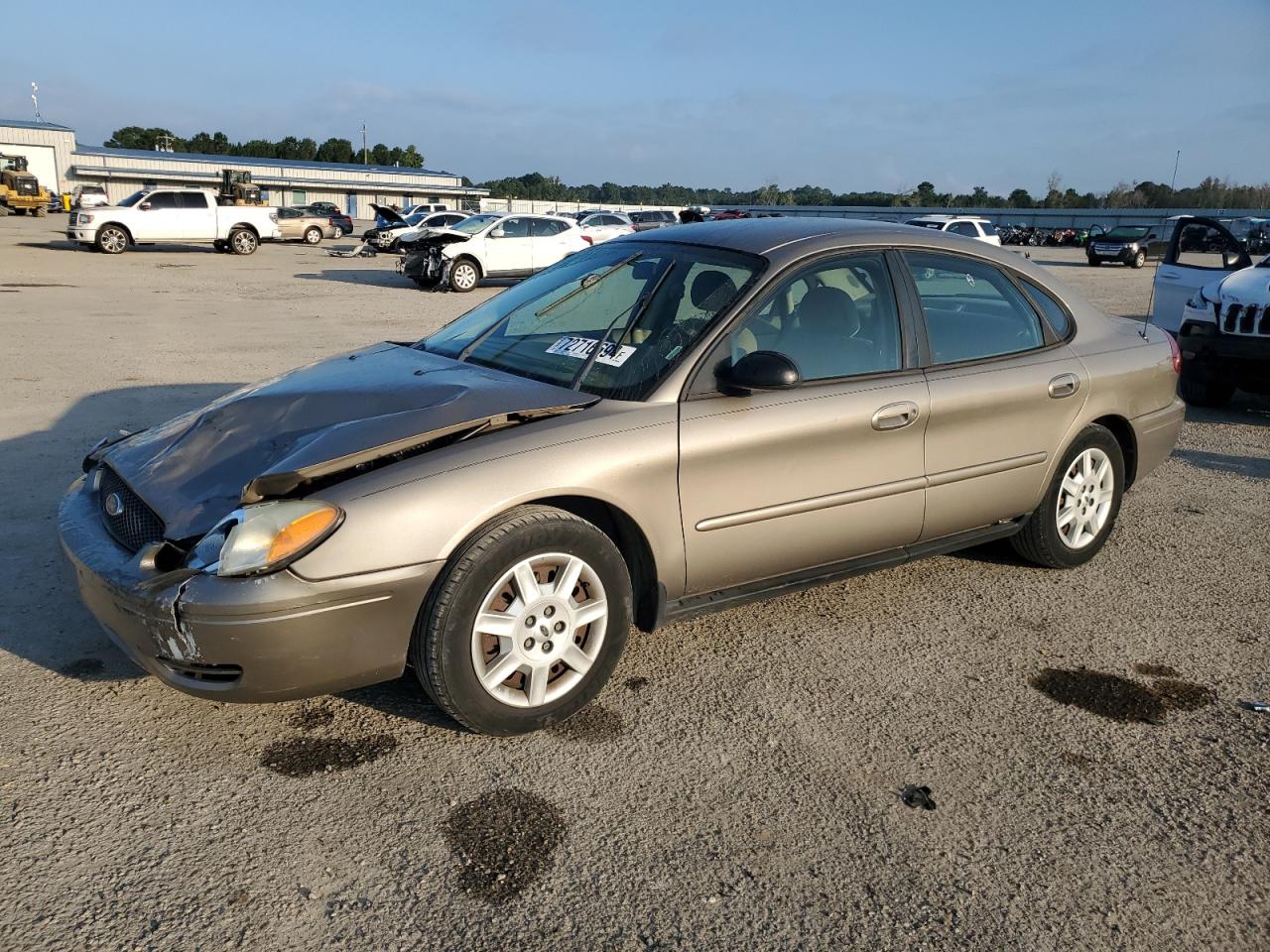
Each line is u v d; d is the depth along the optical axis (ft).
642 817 8.89
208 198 91.91
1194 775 9.76
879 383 11.94
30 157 218.18
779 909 7.77
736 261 11.81
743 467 10.87
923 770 9.75
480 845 8.45
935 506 12.66
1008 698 11.21
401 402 10.49
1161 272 30.50
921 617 13.38
